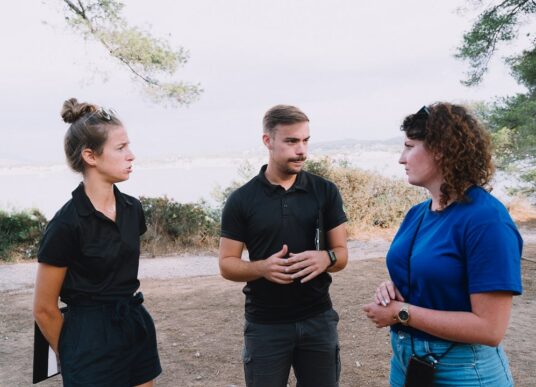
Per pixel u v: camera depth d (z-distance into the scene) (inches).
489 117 508.1
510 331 197.6
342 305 245.3
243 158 542.3
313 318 95.9
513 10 475.2
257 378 95.7
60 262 78.7
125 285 85.1
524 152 491.8
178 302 266.8
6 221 461.1
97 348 80.1
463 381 68.4
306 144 94.9
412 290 72.8
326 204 99.3
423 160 72.4
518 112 483.2
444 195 69.7
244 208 97.0
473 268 64.8
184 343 198.5
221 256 98.3
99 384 79.9
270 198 96.1
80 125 81.5
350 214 531.8
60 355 81.9
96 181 82.8
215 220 514.6
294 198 96.3
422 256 70.5
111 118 83.0
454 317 66.2
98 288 82.0
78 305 81.9
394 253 76.7
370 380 157.2
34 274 380.5
